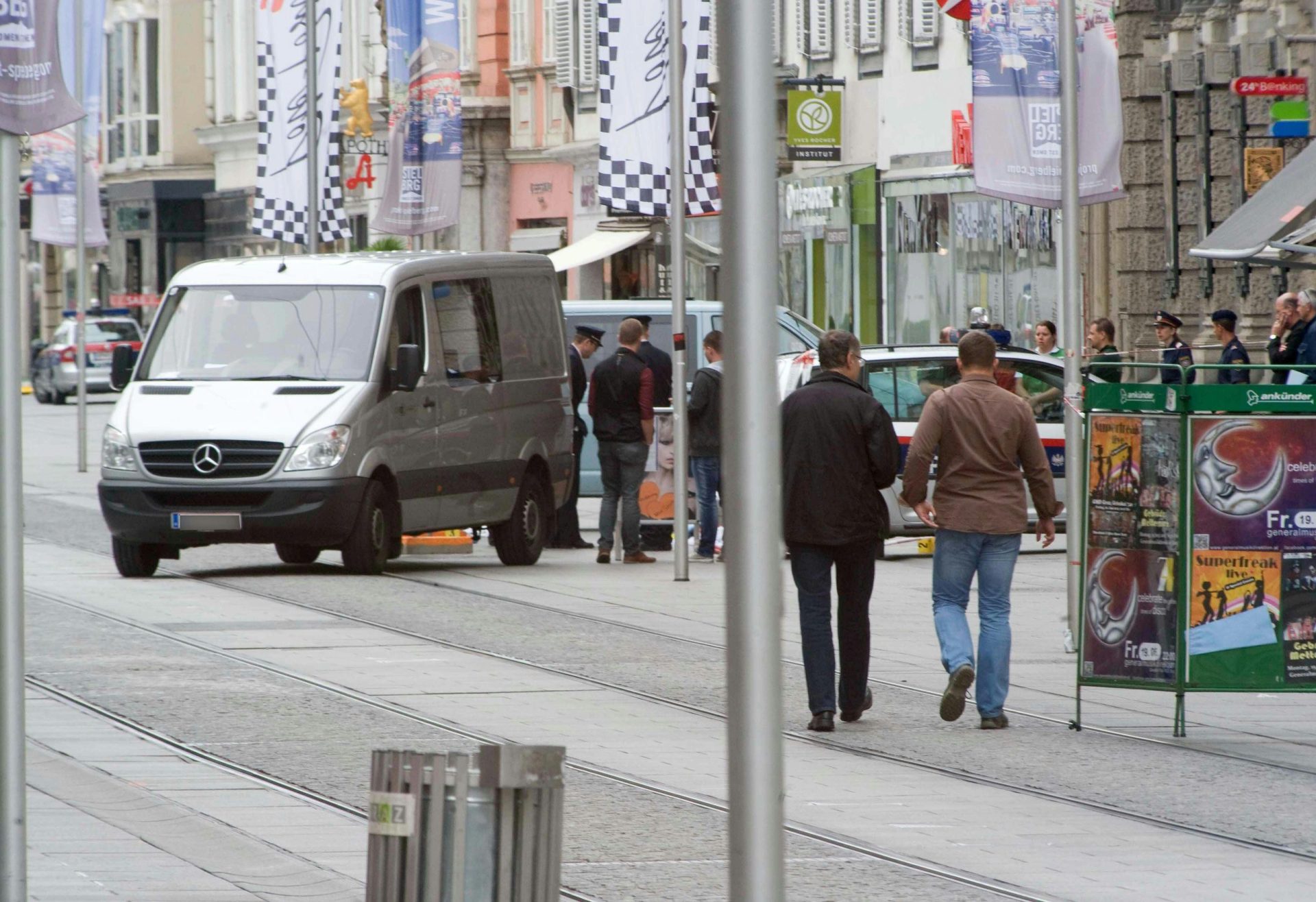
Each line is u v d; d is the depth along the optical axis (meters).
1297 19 93.69
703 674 46.66
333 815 31.42
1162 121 104.62
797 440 40.00
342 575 66.75
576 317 89.56
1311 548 38.81
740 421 14.73
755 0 14.71
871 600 61.56
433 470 68.00
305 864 27.64
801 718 41.53
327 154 114.06
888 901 26.41
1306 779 35.25
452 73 96.88
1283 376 68.00
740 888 14.75
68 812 30.97
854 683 40.69
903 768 36.19
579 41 160.12
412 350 65.75
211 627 53.72
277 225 113.44
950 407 39.88
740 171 14.72
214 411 64.75
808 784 34.66
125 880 26.28
